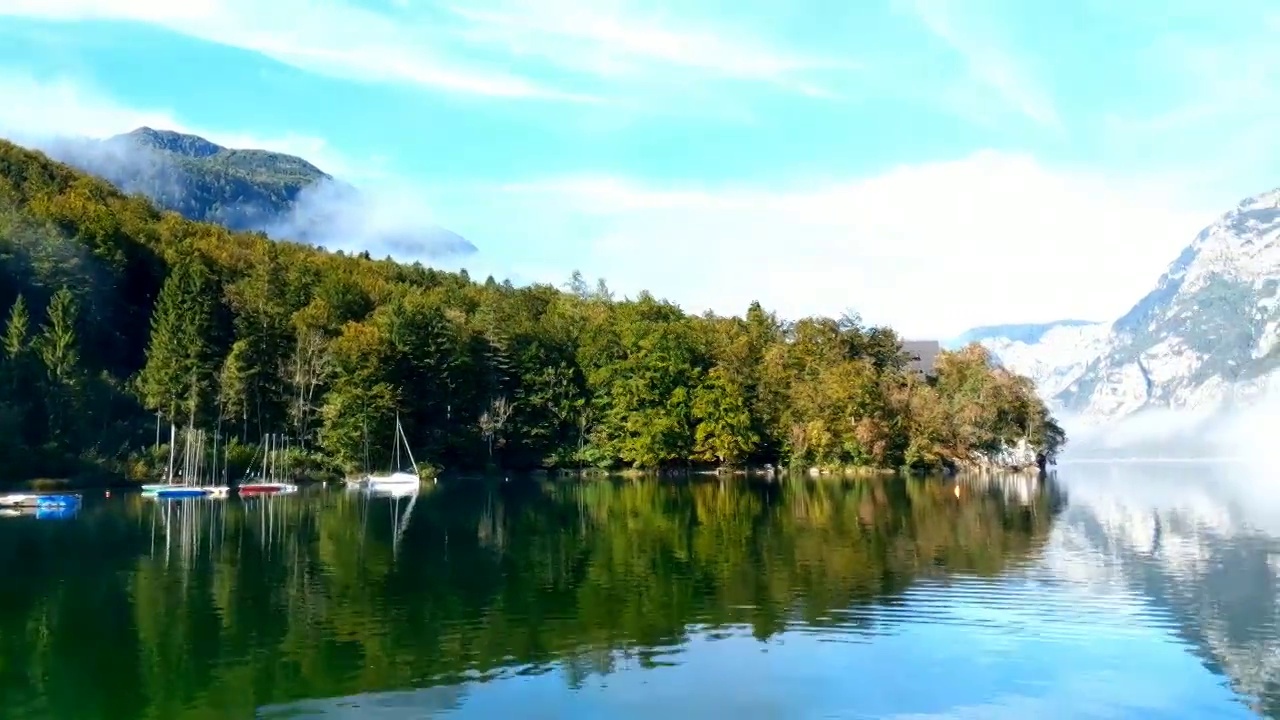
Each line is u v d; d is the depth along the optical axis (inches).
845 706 995.3
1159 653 1168.8
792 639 1240.8
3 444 3779.5
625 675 1100.5
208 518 2906.0
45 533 2482.8
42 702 1026.7
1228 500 3312.0
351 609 1451.8
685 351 5521.7
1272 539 2123.5
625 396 5462.6
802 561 1849.2
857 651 1186.0
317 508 3265.3
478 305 6599.4
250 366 4744.1
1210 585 1561.3
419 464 4970.5
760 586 1590.8
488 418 5349.4
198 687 1071.6
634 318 6072.8
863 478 4904.0
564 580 1674.5
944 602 1448.1
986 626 1299.2
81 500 3565.5
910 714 975.6
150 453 4345.5
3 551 2122.3
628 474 5339.6
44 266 4815.5
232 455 4478.3
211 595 1574.8
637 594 1537.9
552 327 5930.1
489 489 4269.2
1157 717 964.6
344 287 5940.0
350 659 1171.3
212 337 4707.2
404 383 5054.1
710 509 3043.8
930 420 5329.7
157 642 1261.1
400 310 5251.0
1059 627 1293.1
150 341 5019.7
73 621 1387.8
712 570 1756.9
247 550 2119.8
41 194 6008.9
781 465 5467.5
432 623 1350.9
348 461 4773.6
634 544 2151.8
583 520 2736.2
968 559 1851.6
